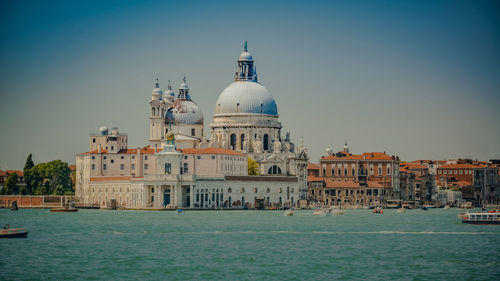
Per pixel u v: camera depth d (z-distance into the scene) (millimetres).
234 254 177125
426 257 174000
